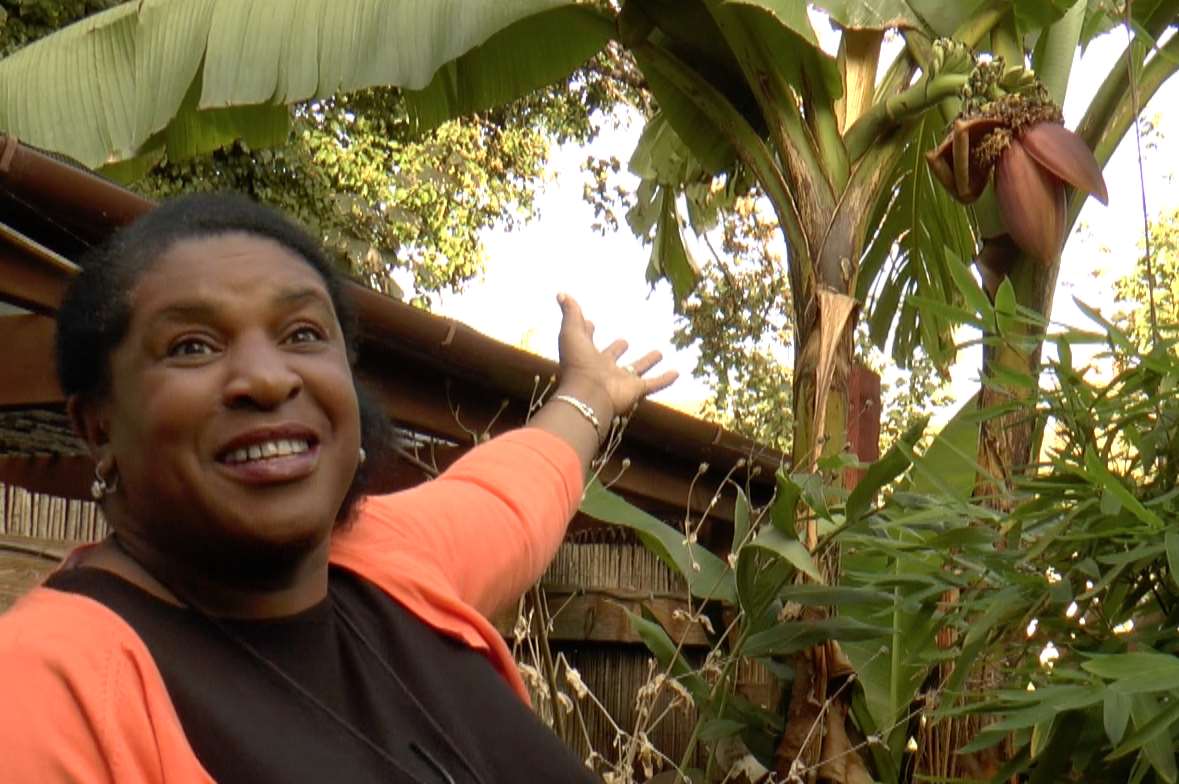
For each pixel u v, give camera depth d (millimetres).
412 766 1639
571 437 2484
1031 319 3002
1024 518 3014
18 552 3516
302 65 4492
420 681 1747
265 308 1638
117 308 1622
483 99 5070
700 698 3641
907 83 4641
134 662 1480
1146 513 2615
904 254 6270
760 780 3861
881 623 3842
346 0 4535
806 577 3766
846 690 3957
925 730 3898
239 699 1550
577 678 3396
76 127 4645
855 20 4199
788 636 3504
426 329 4148
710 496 5562
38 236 3555
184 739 1458
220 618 1629
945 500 3355
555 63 4965
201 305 1605
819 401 4098
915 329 6418
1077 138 3965
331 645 1696
